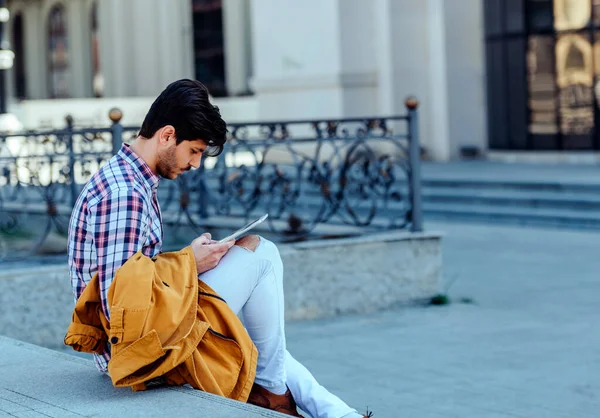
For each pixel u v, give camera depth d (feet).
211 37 100.58
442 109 68.39
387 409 18.65
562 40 63.21
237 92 97.45
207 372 12.20
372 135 29.01
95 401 12.07
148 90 102.47
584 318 26.68
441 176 55.88
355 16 67.87
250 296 13.00
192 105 12.09
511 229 46.11
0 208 32.73
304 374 13.75
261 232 29.76
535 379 20.70
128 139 31.50
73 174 32.91
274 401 13.29
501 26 66.44
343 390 20.10
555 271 34.53
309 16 68.85
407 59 68.28
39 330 23.75
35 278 23.68
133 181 12.14
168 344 11.70
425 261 28.55
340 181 29.25
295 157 29.22
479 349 23.43
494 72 67.36
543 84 64.44
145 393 12.25
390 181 29.45
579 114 62.69
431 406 18.81
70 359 14.49
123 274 11.58
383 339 24.56
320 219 28.73
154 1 101.81
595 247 39.70
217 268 12.72
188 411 11.46
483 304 28.91
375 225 29.40
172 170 12.46
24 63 129.49
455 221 50.26
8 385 13.01
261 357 13.24
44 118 93.35
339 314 27.25
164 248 28.40
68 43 121.70
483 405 18.83
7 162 34.37
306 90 69.36
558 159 63.72
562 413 18.25
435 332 25.25
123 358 11.63
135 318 11.48
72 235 12.39
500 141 67.36
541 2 64.23
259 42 72.90
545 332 25.12
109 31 108.78
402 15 68.03
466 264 36.58
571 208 46.91
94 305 12.32
